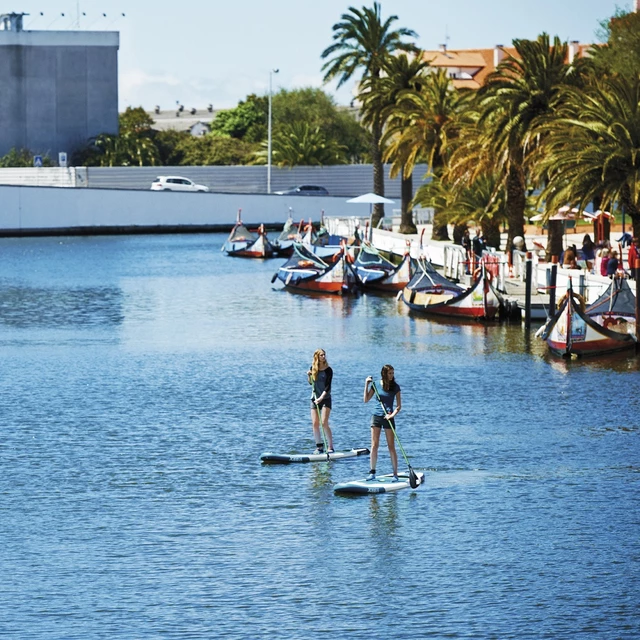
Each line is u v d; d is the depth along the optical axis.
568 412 57.66
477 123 103.88
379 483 44.59
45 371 70.31
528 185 118.94
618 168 86.00
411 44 158.75
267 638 31.81
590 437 52.59
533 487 44.88
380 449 50.59
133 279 126.56
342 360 73.25
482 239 111.62
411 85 142.38
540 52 98.88
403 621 32.81
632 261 87.94
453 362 71.94
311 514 41.75
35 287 119.25
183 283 122.25
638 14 122.50
